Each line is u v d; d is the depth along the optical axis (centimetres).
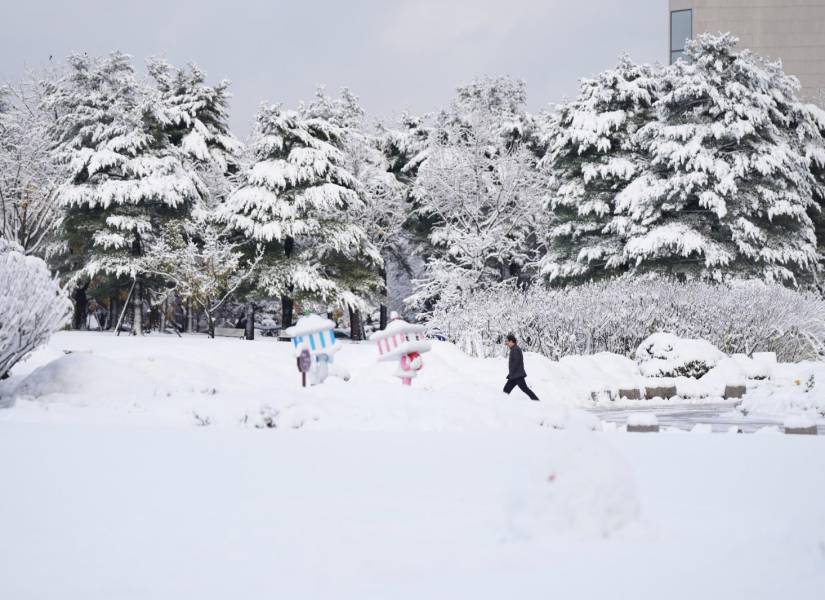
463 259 4806
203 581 464
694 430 1516
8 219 4903
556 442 571
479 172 5003
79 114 4925
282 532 586
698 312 3259
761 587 449
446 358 2700
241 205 4903
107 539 566
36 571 486
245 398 1434
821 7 8144
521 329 3216
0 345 1600
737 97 4438
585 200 4856
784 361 3366
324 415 1397
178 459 957
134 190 4697
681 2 8294
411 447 1085
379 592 441
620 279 3753
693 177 4288
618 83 4922
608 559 504
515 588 446
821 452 1070
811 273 4659
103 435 1180
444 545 545
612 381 2714
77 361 1623
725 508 681
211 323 4591
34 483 789
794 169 4484
